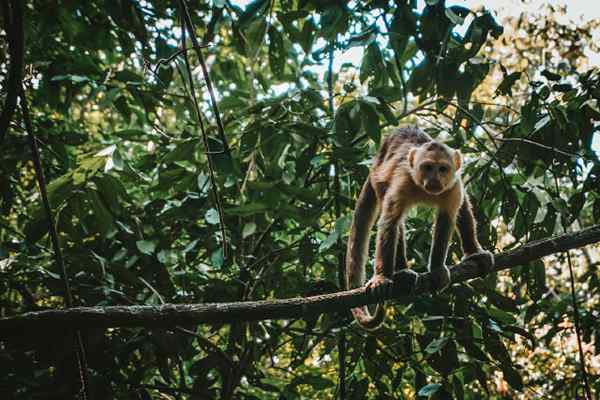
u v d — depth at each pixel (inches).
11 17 172.1
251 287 293.7
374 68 264.8
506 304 265.6
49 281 252.5
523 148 266.8
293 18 280.2
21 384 247.1
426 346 264.5
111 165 217.3
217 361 276.8
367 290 213.6
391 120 258.7
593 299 397.4
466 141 313.4
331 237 246.5
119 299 263.1
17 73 172.1
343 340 277.3
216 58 414.0
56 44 332.2
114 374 259.3
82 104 346.9
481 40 244.2
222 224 201.6
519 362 425.1
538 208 271.1
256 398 285.7
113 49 344.8
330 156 274.5
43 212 228.1
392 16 255.4
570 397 400.2
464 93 259.9
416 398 272.5
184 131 290.4
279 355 400.8
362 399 270.4
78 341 197.6
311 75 362.6
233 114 307.4
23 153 293.1
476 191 285.0
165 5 316.2
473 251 241.1
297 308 192.1
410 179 239.9
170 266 296.8
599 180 252.4
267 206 260.1
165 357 260.7
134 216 288.2
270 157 281.6
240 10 292.0
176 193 303.6
